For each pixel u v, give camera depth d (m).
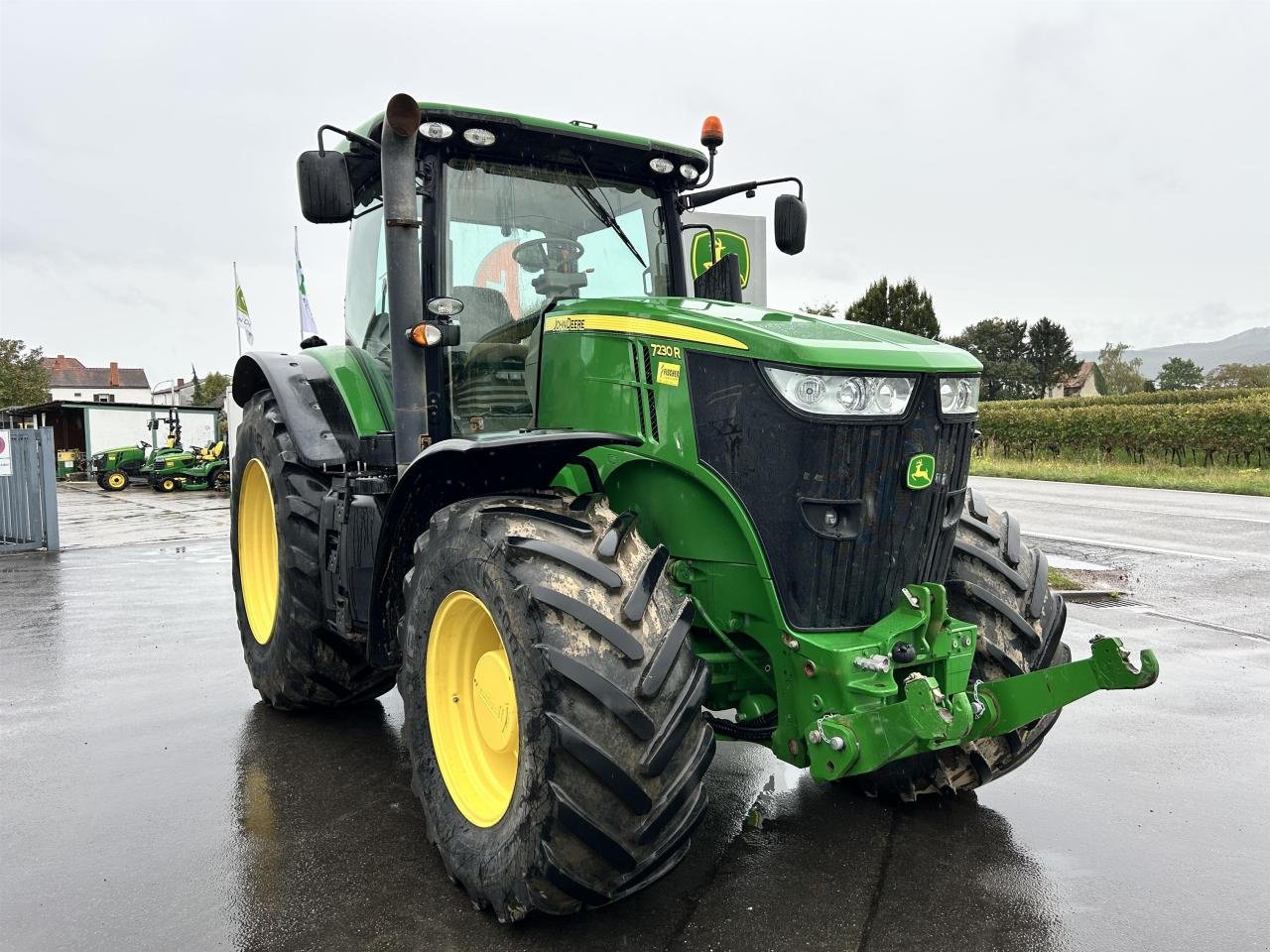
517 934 2.56
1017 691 2.75
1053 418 24.19
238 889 2.84
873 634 2.72
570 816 2.30
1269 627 6.43
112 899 2.78
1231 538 10.50
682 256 4.02
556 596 2.43
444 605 2.82
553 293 3.69
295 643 4.14
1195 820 3.39
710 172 3.96
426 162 3.46
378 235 4.09
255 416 4.71
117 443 31.61
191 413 32.31
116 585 8.43
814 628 2.74
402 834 3.22
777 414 2.67
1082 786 3.70
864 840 3.19
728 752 4.09
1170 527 11.52
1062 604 3.47
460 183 3.53
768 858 3.04
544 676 2.35
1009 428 25.53
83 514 16.83
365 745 4.12
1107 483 18.55
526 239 3.64
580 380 3.20
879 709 2.55
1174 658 5.64
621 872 2.39
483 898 2.60
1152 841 3.21
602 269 3.80
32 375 57.16
